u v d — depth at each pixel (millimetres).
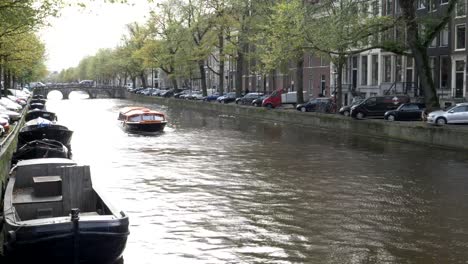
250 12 50688
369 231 13094
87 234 9844
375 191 17641
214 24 56375
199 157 25750
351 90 55062
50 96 132750
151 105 76250
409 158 24797
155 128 38406
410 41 31391
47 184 12633
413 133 30172
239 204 15844
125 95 109875
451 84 43969
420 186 18375
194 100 69312
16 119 32781
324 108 46219
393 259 11117
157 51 72625
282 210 15141
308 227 13445
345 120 36750
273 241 12336
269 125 43281
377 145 29797
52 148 19391
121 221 10117
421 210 15086
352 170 21750
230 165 23203
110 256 10273
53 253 9789
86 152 27672
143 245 12078
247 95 60594
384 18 30344
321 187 18328
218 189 17953
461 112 31609
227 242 12266
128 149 28922
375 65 53875
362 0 31312
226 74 90000
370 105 39531
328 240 12383
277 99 55438
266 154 26703
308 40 31547
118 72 118750
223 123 45656
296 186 18500
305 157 25562
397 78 51125
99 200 11953
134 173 21125
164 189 17938
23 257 9812
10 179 13312
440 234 12828
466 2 41406
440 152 26609
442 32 45031
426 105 32844
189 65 69062
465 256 11281
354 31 30078
